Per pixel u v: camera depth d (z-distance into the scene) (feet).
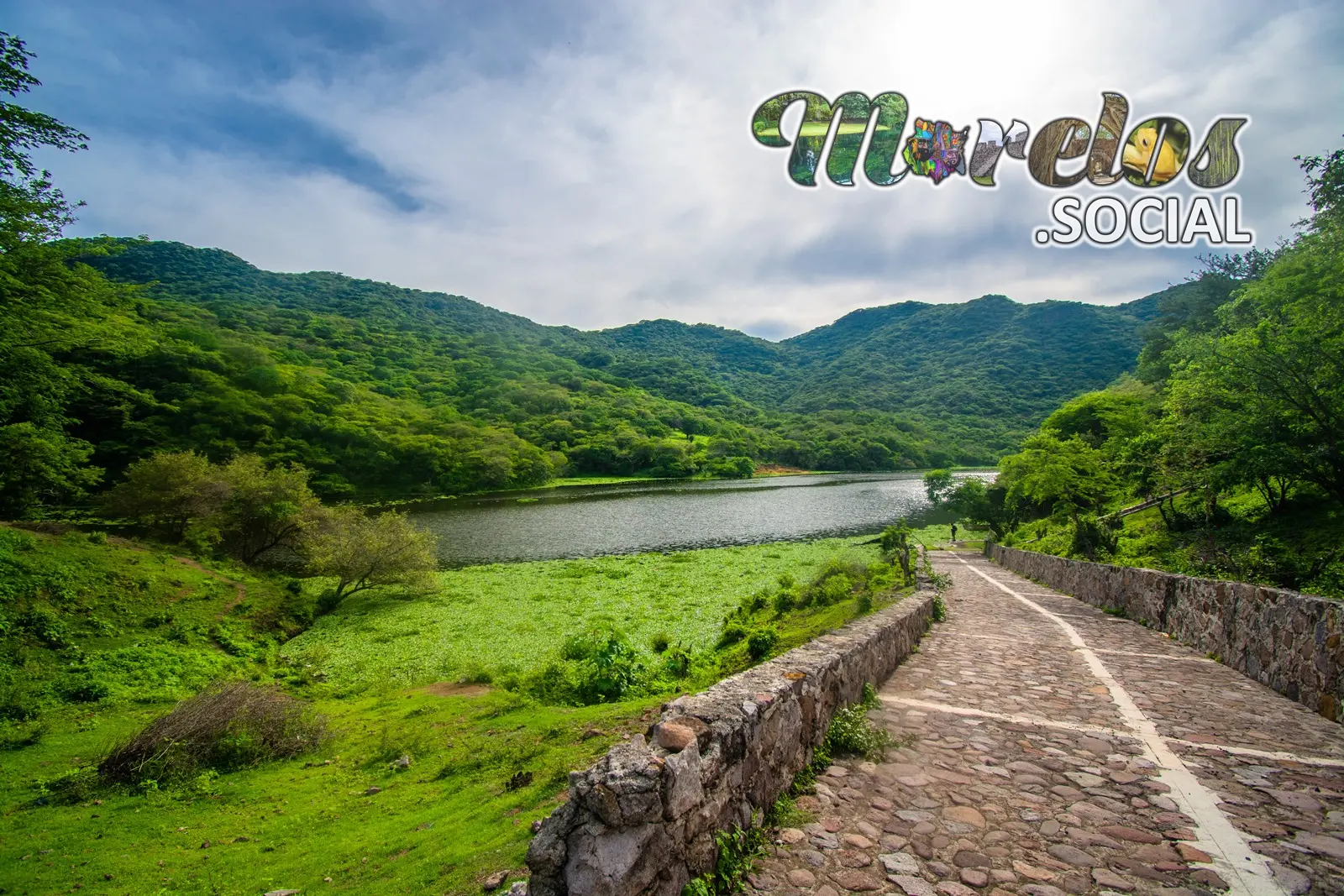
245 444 203.10
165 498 84.17
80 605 55.26
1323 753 16.20
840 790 14.29
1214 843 11.64
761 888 10.43
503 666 52.11
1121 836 12.02
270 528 94.27
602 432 355.15
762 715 12.92
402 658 57.36
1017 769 15.37
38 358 58.23
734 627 55.72
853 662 19.84
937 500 183.32
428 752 30.42
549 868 8.68
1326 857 11.06
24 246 53.98
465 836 17.38
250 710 34.12
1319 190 45.98
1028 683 23.80
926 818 12.91
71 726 39.09
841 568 76.28
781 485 296.92
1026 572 72.54
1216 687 22.97
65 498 133.28
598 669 39.99
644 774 9.11
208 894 17.47
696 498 232.53
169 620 59.16
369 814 23.25
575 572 102.99
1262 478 52.24
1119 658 28.32
